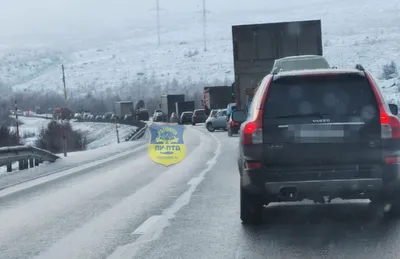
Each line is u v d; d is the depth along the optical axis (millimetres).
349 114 10586
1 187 18906
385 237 10461
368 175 10531
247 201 11328
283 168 10633
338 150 10539
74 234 11586
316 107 10633
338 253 9758
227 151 30984
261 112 10734
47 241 11172
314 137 10555
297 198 10875
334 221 11711
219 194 15180
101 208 14055
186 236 11047
